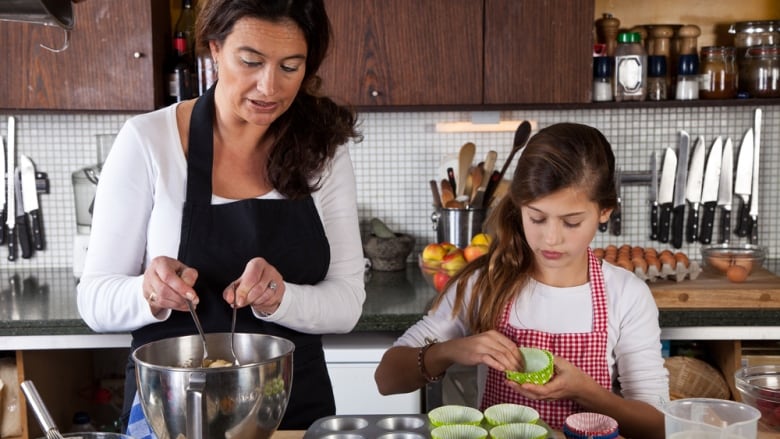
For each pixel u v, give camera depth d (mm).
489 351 1574
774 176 3141
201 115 1572
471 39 2760
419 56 2768
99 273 1508
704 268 2854
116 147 1551
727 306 2484
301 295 1473
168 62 2908
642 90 2865
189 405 1077
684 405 1252
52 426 1127
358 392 2465
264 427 1159
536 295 1803
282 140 1579
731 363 2555
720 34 3117
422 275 2992
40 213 3168
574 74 2771
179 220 1544
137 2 2717
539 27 2752
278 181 1585
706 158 3137
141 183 1535
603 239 3182
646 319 1778
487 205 2895
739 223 3137
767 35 2920
